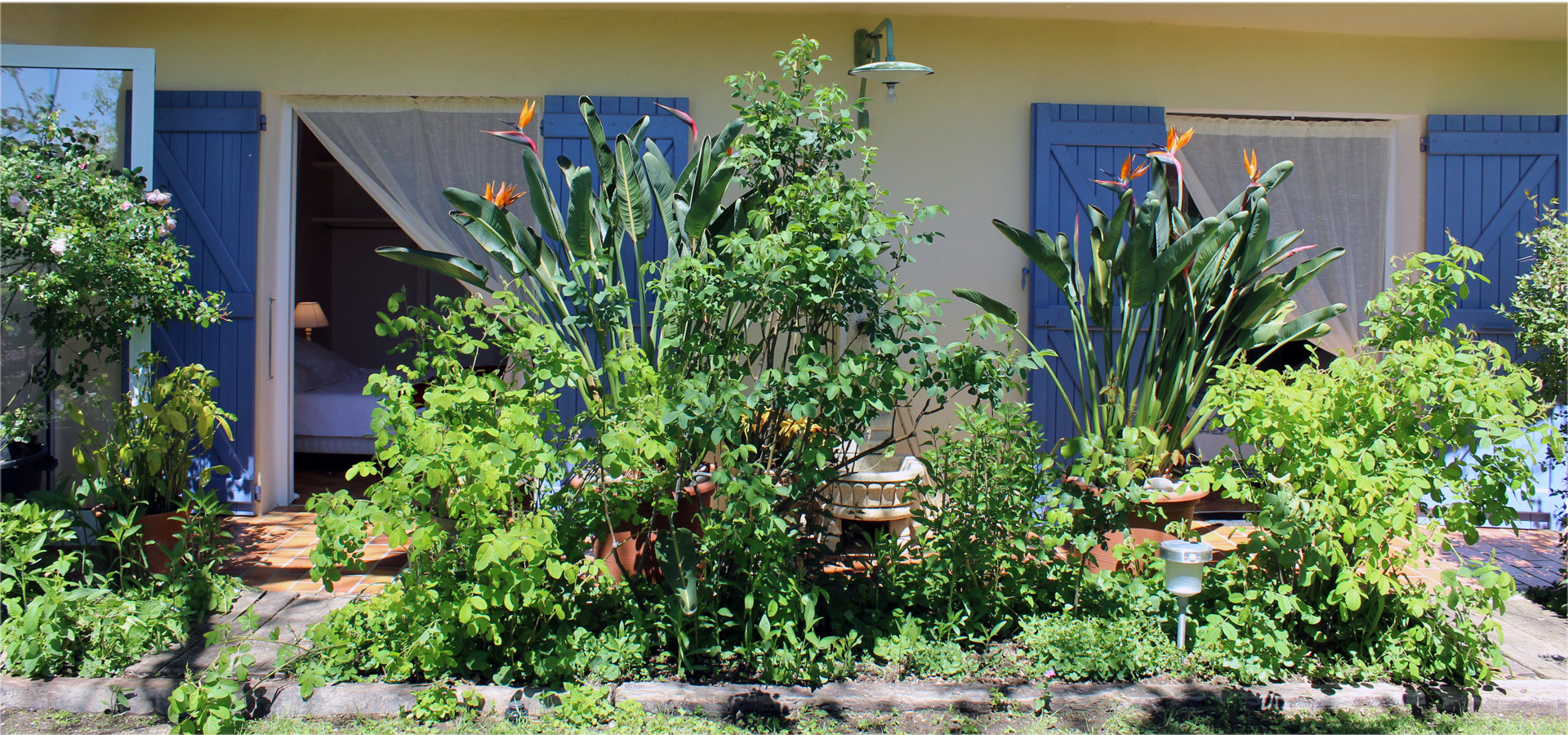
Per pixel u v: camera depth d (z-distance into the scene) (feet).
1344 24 15.01
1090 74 15.44
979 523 9.55
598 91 15.23
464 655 8.90
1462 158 15.48
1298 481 8.82
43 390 12.48
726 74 15.24
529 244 12.34
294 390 18.39
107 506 11.39
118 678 8.86
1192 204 16.93
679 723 8.41
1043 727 8.52
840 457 11.51
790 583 8.89
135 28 15.01
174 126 14.88
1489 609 8.96
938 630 9.49
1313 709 8.66
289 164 15.76
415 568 8.46
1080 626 9.34
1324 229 16.10
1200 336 12.36
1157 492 10.03
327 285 26.96
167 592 10.04
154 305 12.47
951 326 15.46
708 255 11.39
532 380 8.96
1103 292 12.46
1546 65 15.66
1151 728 8.52
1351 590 8.22
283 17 15.07
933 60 15.34
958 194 15.42
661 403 8.59
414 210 15.43
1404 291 9.21
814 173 12.08
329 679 8.75
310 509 8.21
